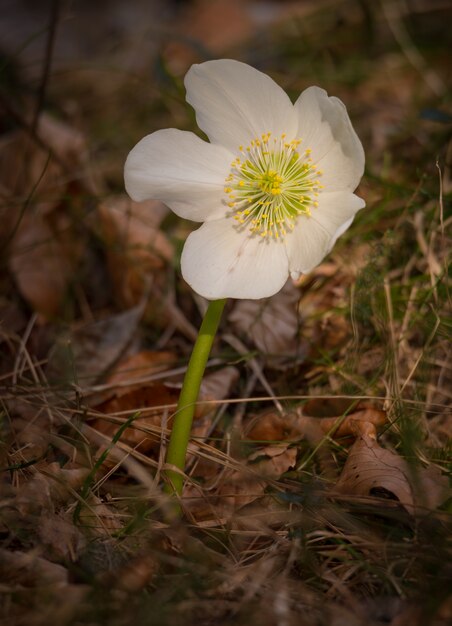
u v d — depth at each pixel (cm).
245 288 29
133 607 26
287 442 33
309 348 38
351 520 29
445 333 35
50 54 43
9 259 42
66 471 31
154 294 41
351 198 29
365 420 33
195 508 31
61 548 28
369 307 37
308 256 29
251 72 29
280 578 27
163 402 36
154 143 30
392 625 26
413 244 40
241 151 30
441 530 28
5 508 29
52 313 42
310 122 30
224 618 26
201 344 30
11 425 33
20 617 26
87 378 37
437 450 32
